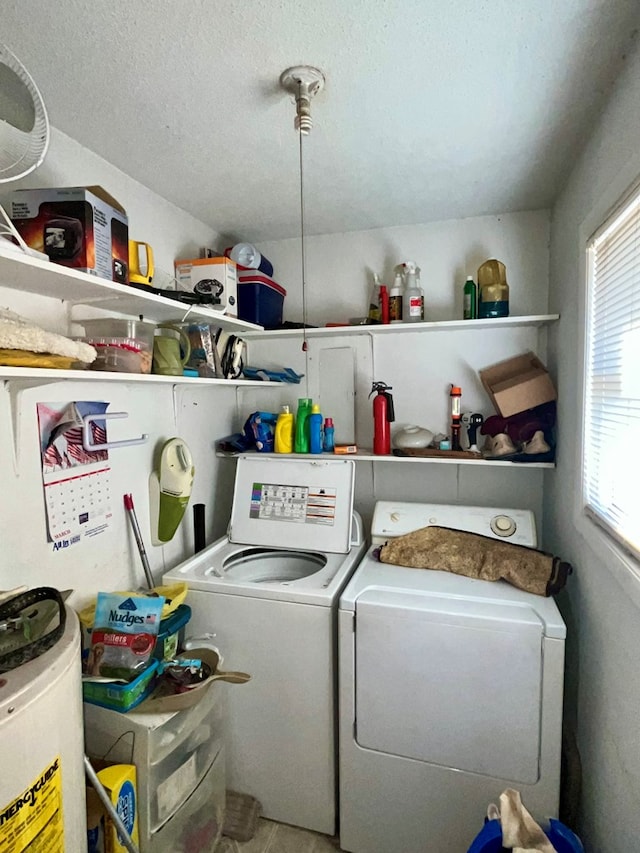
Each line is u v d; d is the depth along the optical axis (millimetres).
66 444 1382
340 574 1686
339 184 1719
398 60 1057
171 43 998
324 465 2025
